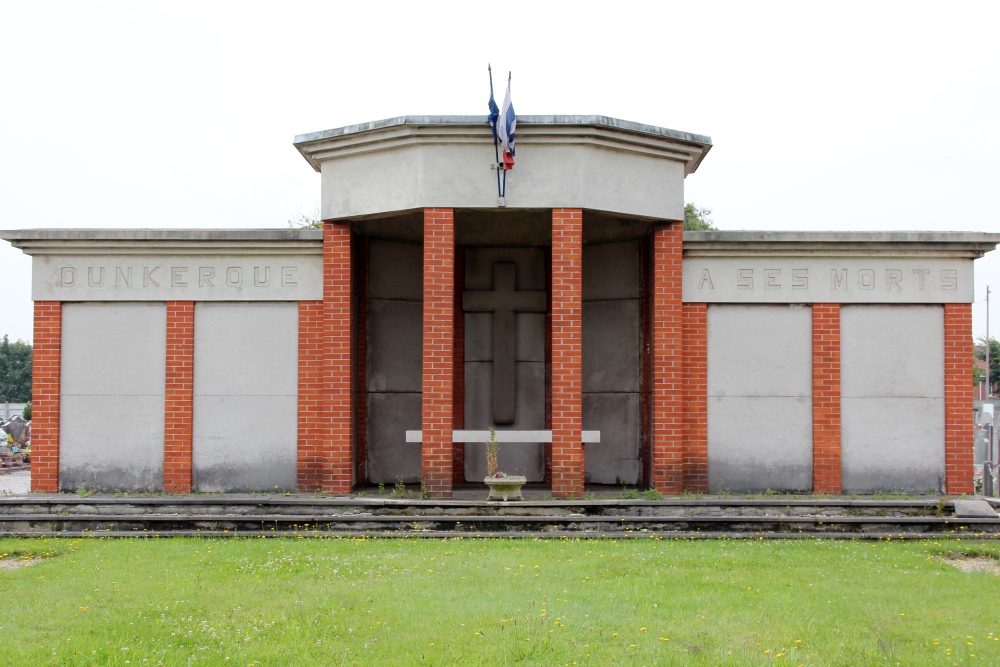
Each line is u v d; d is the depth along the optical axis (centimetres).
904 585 1038
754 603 951
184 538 1359
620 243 1864
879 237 1664
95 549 1263
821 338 1680
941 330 1683
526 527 1398
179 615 900
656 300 1620
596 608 926
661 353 1614
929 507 1457
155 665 749
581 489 1516
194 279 1683
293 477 1662
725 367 1686
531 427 1894
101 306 1689
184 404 1670
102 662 759
